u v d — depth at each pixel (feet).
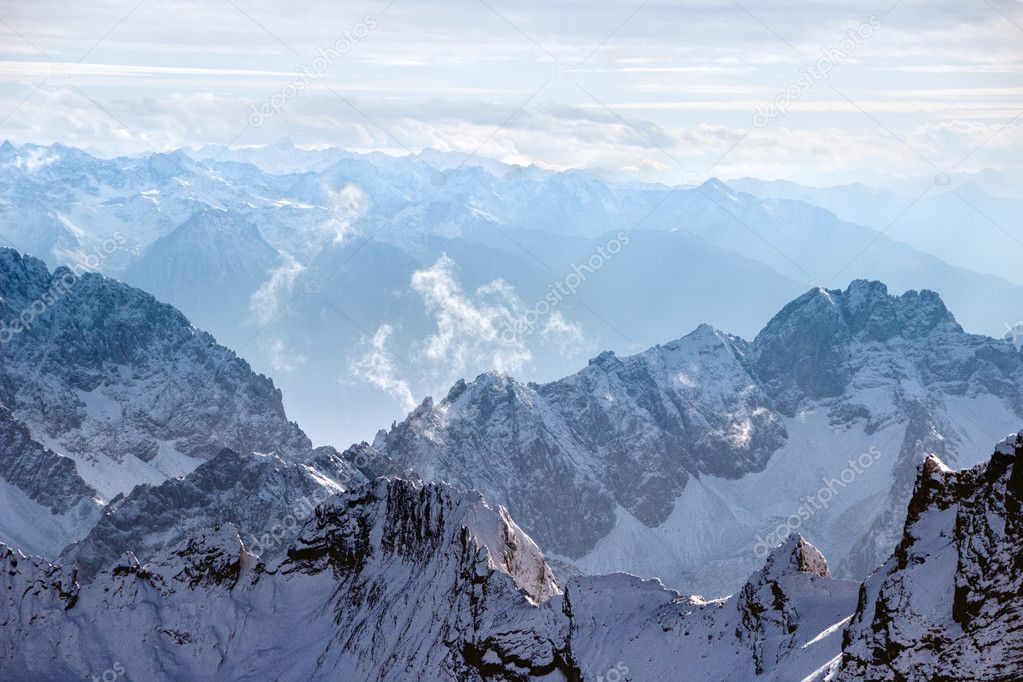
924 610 482.28
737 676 563.48
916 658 473.67
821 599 575.79
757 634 580.71
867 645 491.72
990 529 478.18
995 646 457.27
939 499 522.88
